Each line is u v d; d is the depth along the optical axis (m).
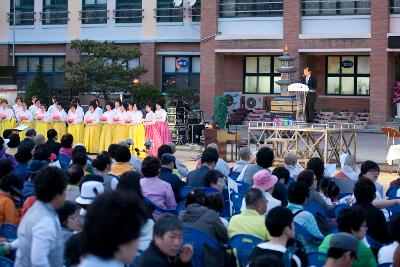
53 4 39.25
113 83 32.97
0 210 7.62
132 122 22.14
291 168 12.65
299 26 32.47
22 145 12.70
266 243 6.13
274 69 35.78
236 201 10.18
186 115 26.19
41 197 5.58
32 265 5.41
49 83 39.94
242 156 13.04
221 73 34.59
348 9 31.98
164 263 5.32
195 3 36.88
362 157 21.91
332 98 34.84
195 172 10.47
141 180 9.32
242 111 34.88
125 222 3.37
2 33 40.12
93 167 10.81
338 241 5.20
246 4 33.56
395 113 32.47
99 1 38.31
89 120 23.12
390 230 6.79
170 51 37.50
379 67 31.23
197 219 7.44
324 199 9.48
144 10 37.50
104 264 3.40
